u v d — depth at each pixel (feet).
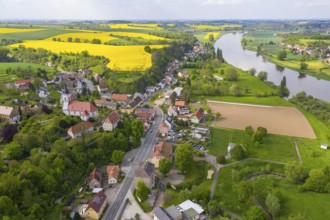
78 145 469.57
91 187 418.51
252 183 428.97
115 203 391.24
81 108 601.62
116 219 362.53
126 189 420.36
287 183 427.74
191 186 427.74
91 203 363.35
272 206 359.87
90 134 524.11
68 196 392.27
